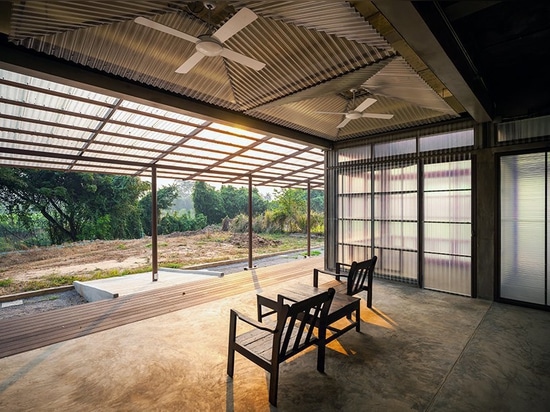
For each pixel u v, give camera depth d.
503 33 3.08
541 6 2.65
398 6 1.79
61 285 7.75
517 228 4.12
